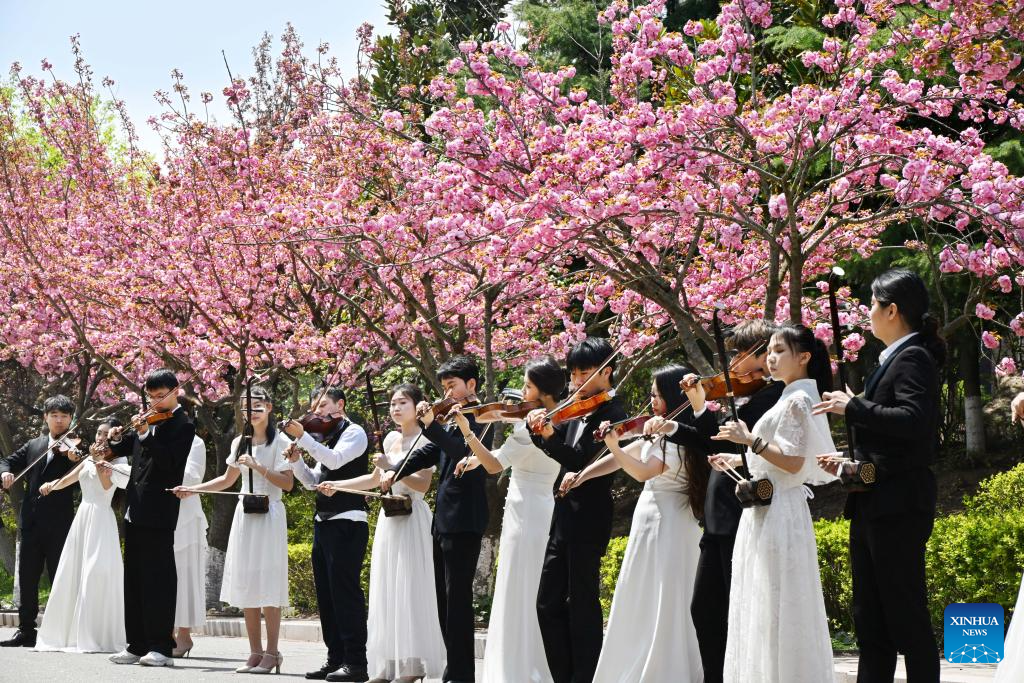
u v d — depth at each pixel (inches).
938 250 591.8
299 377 777.6
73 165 783.1
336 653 356.8
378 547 337.4
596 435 259.1
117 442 390.3
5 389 942.4
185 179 692.1
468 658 312.0
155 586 378.6
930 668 211.6
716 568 252.1
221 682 334.6
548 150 457.7
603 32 812.0
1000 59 410.6
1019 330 457.4
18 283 716.7
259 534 378.3
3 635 546.3
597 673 271.3
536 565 295.4
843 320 518.0
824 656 220.5
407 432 350.9
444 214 534.0
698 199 450.6
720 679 251.8
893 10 451.8
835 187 457.7
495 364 615.5
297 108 717.3
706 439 250.2
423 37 756.6
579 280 619.5
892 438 213.6
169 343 662.5
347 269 591.5
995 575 383.9
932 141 426.0
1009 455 709.9
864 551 219.1
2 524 871.1
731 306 505.4
